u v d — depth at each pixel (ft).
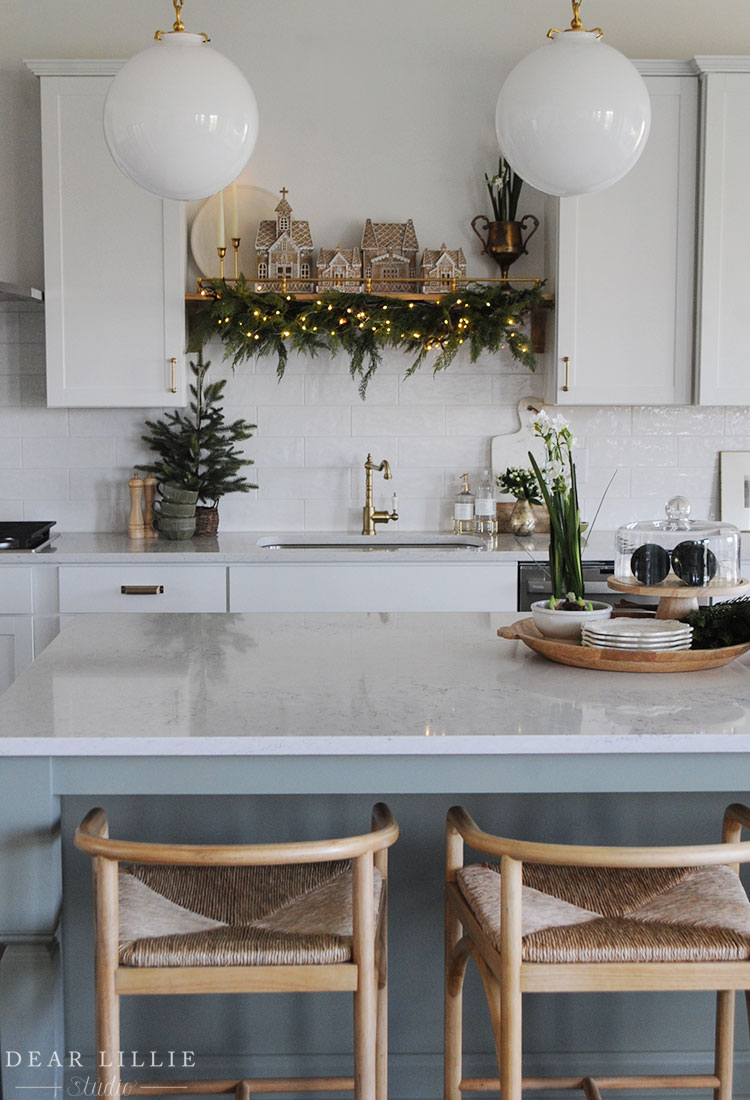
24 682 7.32
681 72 13.84
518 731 6.15
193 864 5.31
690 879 6.35
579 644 7.98
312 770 6.22
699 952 5.51
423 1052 7.52
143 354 14.03
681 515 8.21
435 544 14.85
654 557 7.81
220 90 7.14
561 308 14.06
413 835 7.38
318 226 15.11
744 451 15.49
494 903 6.03
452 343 14.28
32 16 14.66
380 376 15.35
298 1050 7.45
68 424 15.26
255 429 15.35
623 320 14.11
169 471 14.73
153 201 13.84
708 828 7.41
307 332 14.32
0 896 6.35
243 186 14.98
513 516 14.97
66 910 7.25
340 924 5.75
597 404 14.24
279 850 5.31
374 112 15.01
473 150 15.06
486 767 6.26
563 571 8.42
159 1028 7.39
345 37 14.90
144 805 7.26
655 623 7.84
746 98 13.74
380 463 15.44
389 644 8.62
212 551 13.50
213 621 9.64
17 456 15.30
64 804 7.21
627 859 5.19
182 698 6.89
